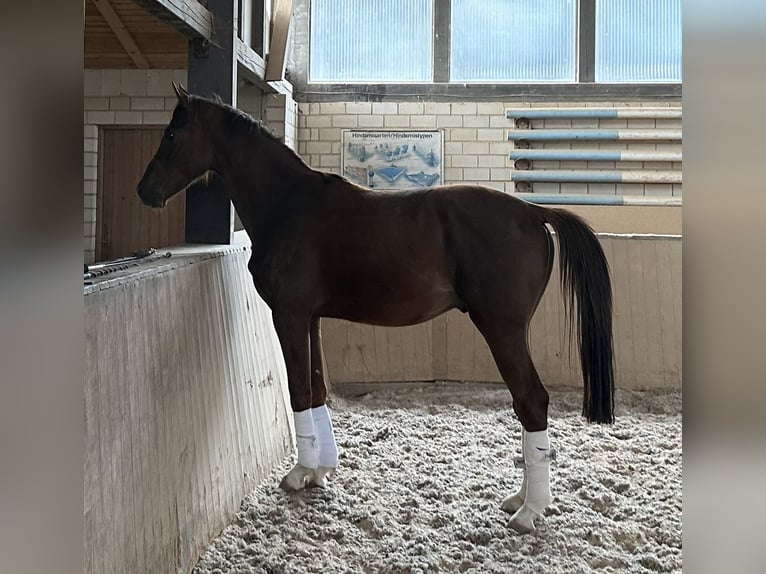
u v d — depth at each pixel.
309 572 2.39
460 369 5.29
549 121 7.07
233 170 3.18
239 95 6.30
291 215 3.01
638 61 7.13
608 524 2.78
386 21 7.22
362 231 2.86
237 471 2.96
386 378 5.30
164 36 5.48
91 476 1.74
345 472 3.40
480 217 2.72
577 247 2.74
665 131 6.91
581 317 2.73
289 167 3.12
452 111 7.13
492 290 2.68
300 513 2.87
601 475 3.36
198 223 4.04
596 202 6.95
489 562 2.46
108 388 1.89
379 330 5.35
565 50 7.18
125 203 6.09
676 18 7.10
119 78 5.88
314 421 3.20
